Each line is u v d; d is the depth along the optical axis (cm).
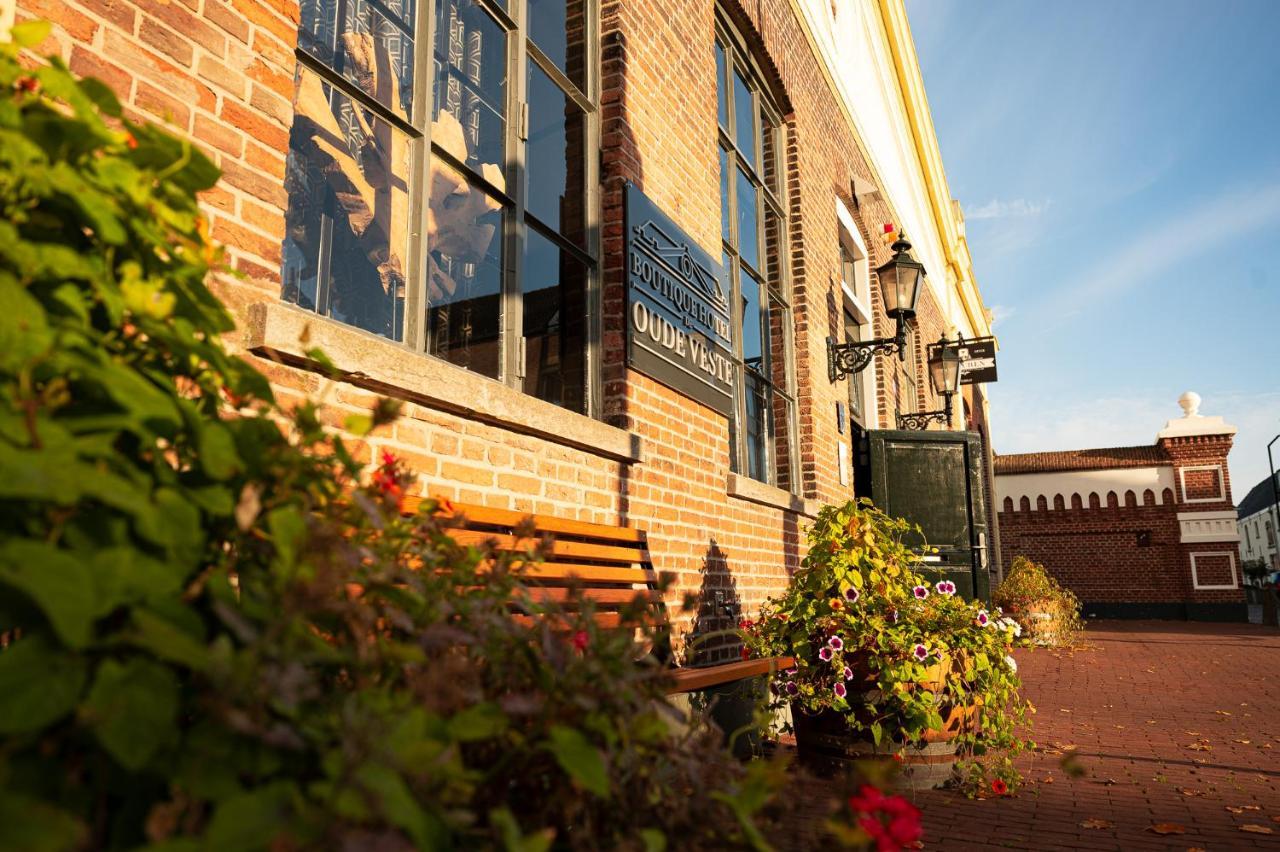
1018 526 2797
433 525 178
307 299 325
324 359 149
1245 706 799
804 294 876
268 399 144
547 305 467
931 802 445
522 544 356
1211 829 398
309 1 341
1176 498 2642
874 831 140
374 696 121
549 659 152
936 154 1802
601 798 143
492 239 429
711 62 683
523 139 455
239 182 272
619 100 534
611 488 477
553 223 482
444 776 121
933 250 1889
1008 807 436
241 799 95
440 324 388
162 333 123
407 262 370
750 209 809
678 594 539
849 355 962
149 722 98
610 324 511
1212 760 559
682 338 579
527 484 402
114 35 238
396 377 316
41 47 220
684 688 356
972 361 1616
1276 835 388
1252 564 4347
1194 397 2678
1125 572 2669
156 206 135
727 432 642
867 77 1335
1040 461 2841
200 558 121
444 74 412
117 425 110
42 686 94
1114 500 2708
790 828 154
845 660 480
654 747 155
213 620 124
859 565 521
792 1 925
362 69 362
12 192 118
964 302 2353
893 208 1445
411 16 389
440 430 348
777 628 510
